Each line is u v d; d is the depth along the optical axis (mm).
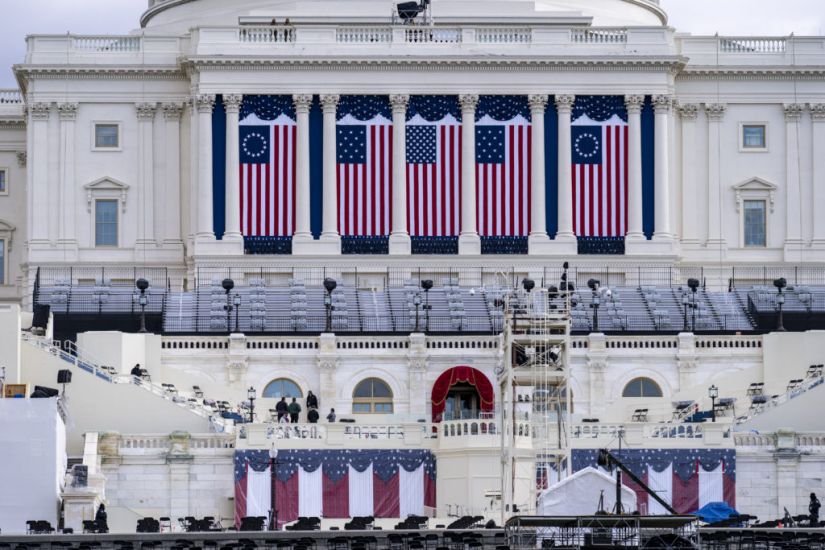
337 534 185250
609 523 175625
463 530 186125
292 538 184250
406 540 183750
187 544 182625
